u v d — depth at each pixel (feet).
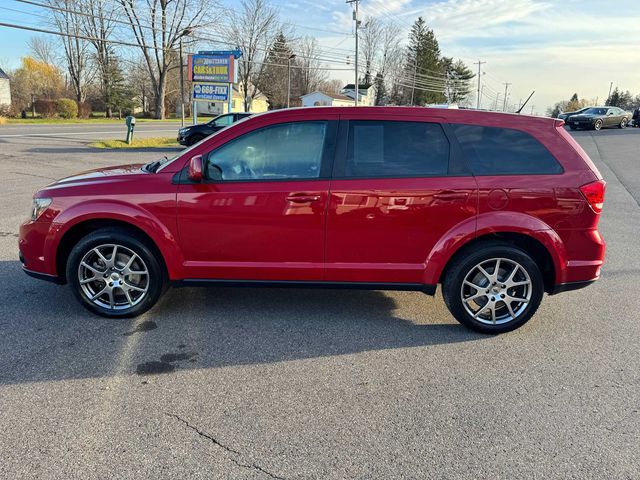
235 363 11.08
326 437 8.57
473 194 12.16
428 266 12.52
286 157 12.44
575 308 14.90
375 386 10.26
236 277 12.85
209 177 12.48
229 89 73.61
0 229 22.16
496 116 12.60
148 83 203.92
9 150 56.24
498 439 8.62
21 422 8.73
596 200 12.36
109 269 12.93
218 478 7.53
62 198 12.73
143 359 11.14
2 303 14.08
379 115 12.44
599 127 98.37
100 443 8.24
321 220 12.32
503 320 12.89
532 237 12.32
